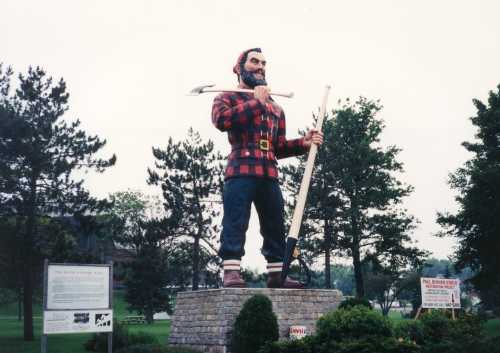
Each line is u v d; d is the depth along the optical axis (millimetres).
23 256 37719
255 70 21047
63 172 38156
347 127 49344
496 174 39969
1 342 34969
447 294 24672
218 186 51375
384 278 71875
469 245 43875
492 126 43344
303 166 49875
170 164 51281
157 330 42812
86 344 28422
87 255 38688
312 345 16906
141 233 51562
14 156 37562
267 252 20750
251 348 17344
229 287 19234
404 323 21000
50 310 14648
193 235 51688
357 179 48344
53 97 39438
